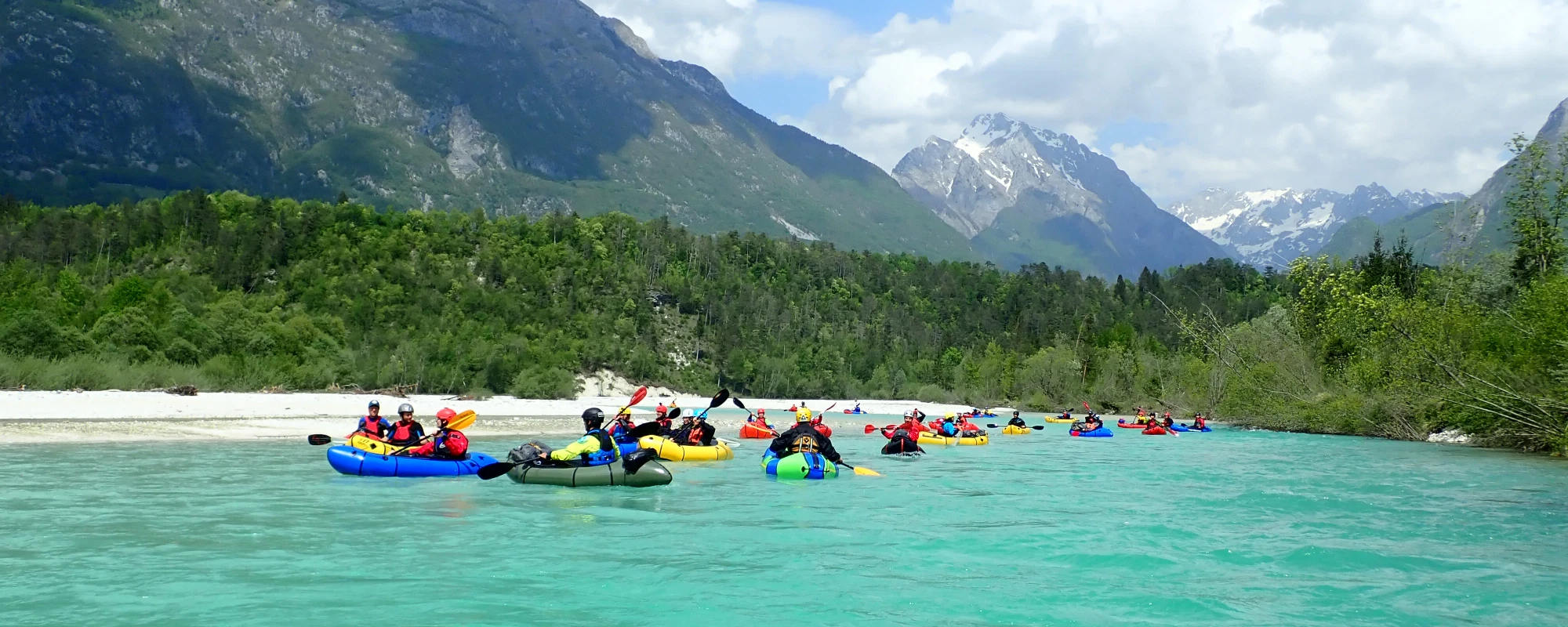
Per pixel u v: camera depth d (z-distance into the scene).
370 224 124.00
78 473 20.31
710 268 142.75
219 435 31.00
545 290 115.31
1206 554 13.34
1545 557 13.38
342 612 9.45
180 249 108.50
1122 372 90.94
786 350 118.81
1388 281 53.03
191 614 9.29
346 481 19.42
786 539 13.89
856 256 170.25
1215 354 64.12
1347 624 9.79
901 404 100.06
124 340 60.69
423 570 11.44
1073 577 11.73
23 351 54.12
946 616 9.83
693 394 104.44
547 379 82.62
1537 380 33.97
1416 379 42.56
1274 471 26.41
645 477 19.06
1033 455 31.38
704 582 11.14
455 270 112.19
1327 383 50.62
